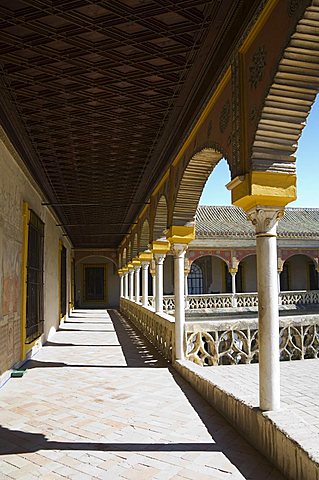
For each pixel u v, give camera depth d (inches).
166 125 229.5
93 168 309.4
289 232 823.7
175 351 280.4
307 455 105.2
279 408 140.3
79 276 1026.7
